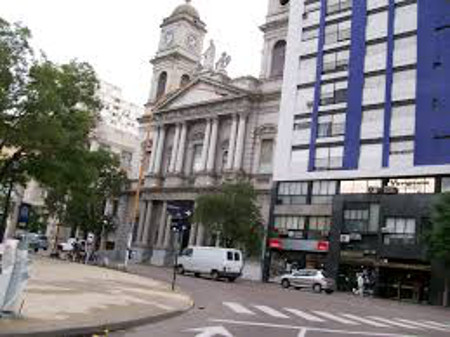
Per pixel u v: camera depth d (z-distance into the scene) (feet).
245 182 154.30
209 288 90.02
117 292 57.36
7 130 92.89
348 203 141.08
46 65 95.86
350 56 151.23
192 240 181.47
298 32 167.32
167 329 38.29
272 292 95.25
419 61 135.85
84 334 32.12
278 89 176.04
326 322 51.16
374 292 129.18
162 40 231.09
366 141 142.10
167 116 211.00
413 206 127.54
